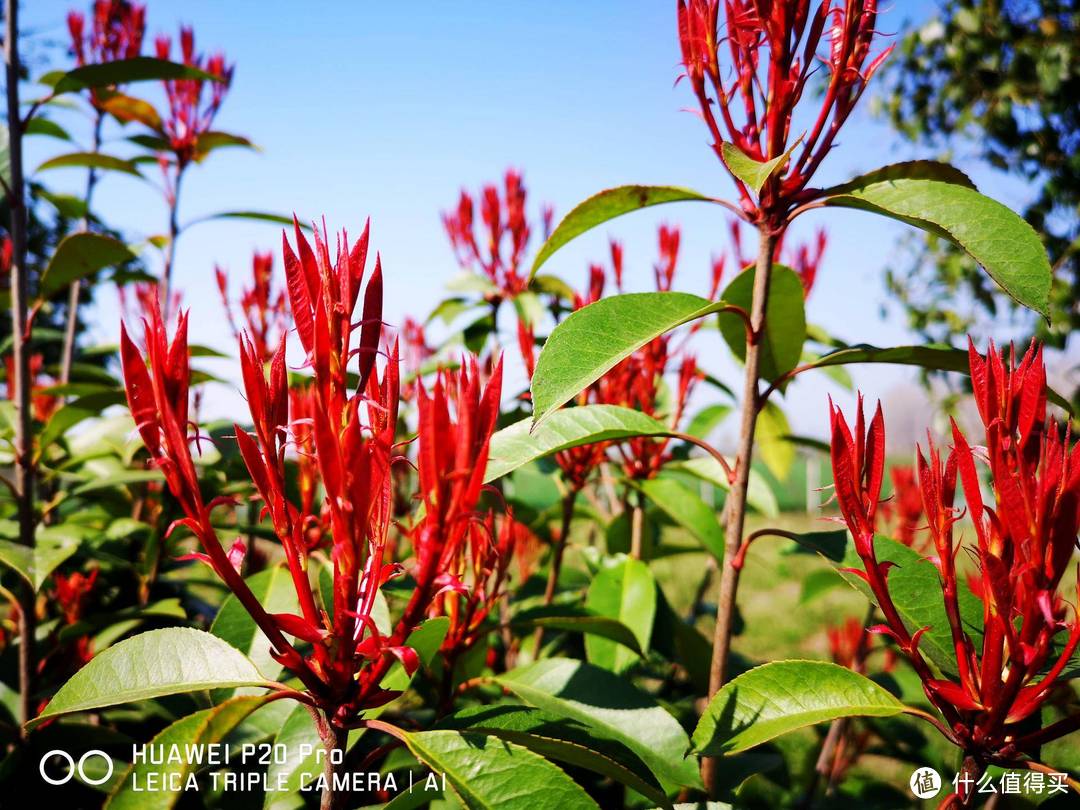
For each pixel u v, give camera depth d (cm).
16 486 252
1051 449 101
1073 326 477
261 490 103
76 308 357
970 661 113
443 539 98
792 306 195
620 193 165
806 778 310
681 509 243
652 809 182
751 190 132
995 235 134
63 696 122
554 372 138
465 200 325
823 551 158
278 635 103
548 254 181
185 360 97
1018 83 507
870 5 138
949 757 277
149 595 287
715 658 164
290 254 102
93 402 246
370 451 101
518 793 110
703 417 349
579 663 177
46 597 300
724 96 149
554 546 333
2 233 376
